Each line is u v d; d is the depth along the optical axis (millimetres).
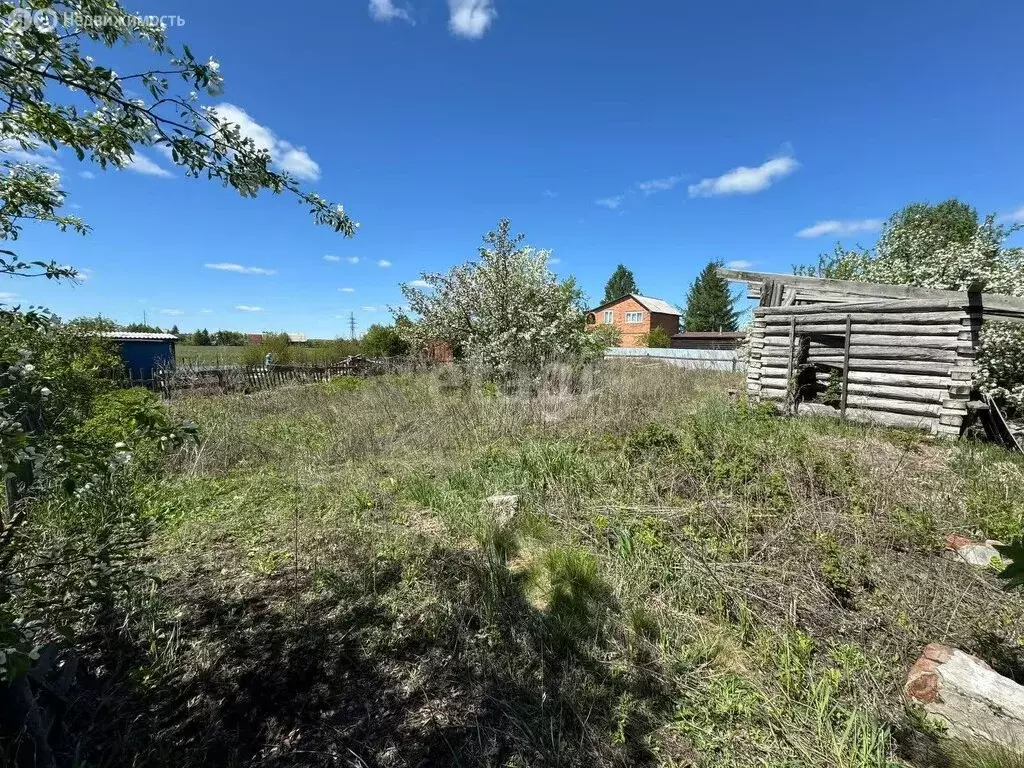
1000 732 1863
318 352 21375
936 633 2480
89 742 1896
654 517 3707
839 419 7520
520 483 4648
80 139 1858
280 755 1887
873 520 3547
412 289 12805
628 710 2076
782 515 3602
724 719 2035
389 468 5531
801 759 1836
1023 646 2344
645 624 2604
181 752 1886
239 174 2113
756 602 2738
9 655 1277
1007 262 8227
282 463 5828
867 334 7551
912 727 1975
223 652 2422
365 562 3334
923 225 11133
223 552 3529
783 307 8578
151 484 4625
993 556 3025
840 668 2258
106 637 2426
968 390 6484
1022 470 4977
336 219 2521
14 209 2154
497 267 11812
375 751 1914
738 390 10195
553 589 2939
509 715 2074
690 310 45344
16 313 1688
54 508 3230
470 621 2697
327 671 2328
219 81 1975
